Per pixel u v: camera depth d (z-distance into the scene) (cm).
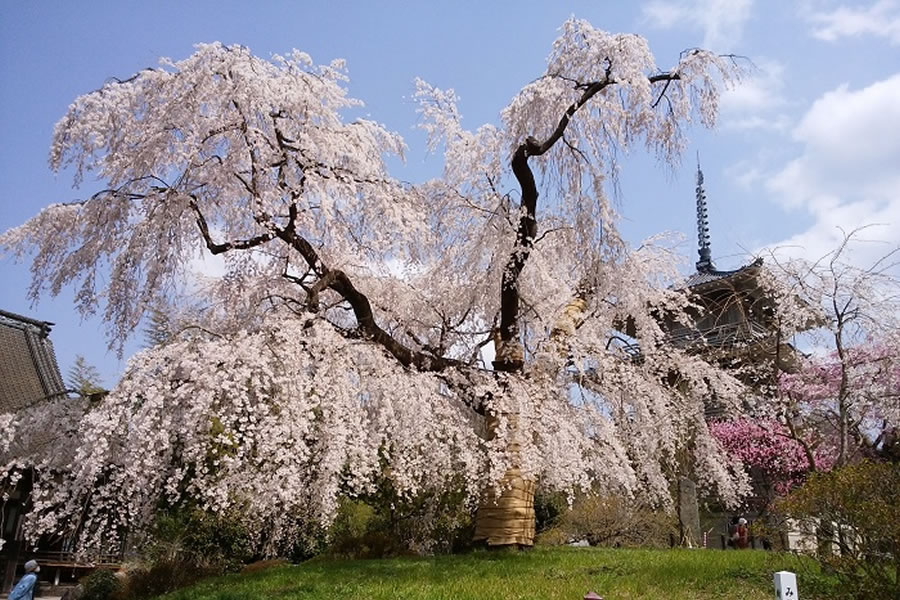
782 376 1177
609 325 1112
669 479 1178
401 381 799
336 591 705
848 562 549
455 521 1174
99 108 805
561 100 1010
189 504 1109
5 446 695
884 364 1079
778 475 1609
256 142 812
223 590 800
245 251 944
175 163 810
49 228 829
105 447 622
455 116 1112
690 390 1115
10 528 1528
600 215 1018
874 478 560
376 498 1188
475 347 1079
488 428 943
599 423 946
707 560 838
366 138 923
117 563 1377
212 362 683
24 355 2048
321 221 890
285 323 759
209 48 805
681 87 1030
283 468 649
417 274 1087
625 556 904
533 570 790
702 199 1836
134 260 811
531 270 1017
